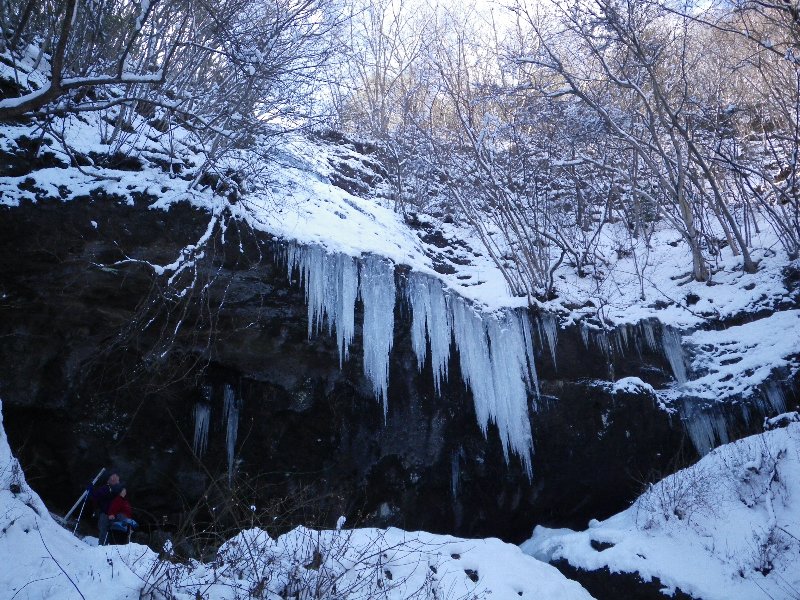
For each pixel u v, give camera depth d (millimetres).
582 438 12008
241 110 10219
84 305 9477
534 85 13930
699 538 9344
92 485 8883
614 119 14805
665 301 13523
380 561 7215
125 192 9344
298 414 10797
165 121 11109
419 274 11578
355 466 11078
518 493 11852
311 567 6855
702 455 11977
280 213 10625
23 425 9656
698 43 17328
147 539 10188
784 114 14586
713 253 14242
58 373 9648
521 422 11766
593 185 15977
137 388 10016
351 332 10727
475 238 14945
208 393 10469
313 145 14898
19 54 10234
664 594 8742
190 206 9641
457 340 11656
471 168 13977
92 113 10375
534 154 14844
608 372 12391
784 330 12422
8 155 9016
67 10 6160
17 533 6273
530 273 13477
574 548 9711
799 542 8828
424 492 11391
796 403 11711
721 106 15477
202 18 10156
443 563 8195
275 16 10156
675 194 14211
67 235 9016
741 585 8586
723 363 12438
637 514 10195
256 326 10297
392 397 11203
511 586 8281
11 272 8953
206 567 6375
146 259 9438
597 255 14875
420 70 16922
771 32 15406
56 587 5695
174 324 9922
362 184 15086
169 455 10281
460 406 11562
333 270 10750
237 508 10023
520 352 12078
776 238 14172
